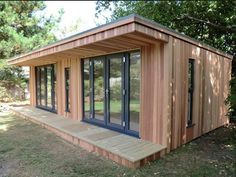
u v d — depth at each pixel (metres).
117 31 3.87
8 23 11.68
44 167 3.91
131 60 5.37
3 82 12.65
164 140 4.58
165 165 4.01
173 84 4.71
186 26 10.93
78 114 7.27
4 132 6.26
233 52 9.76
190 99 5.48
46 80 9.69
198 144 5.26
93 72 6.64
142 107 5.04
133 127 5.35
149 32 3.94
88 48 5.31
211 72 6.32
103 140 4.89
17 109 9.66
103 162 4.13
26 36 12.90
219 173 3.73
